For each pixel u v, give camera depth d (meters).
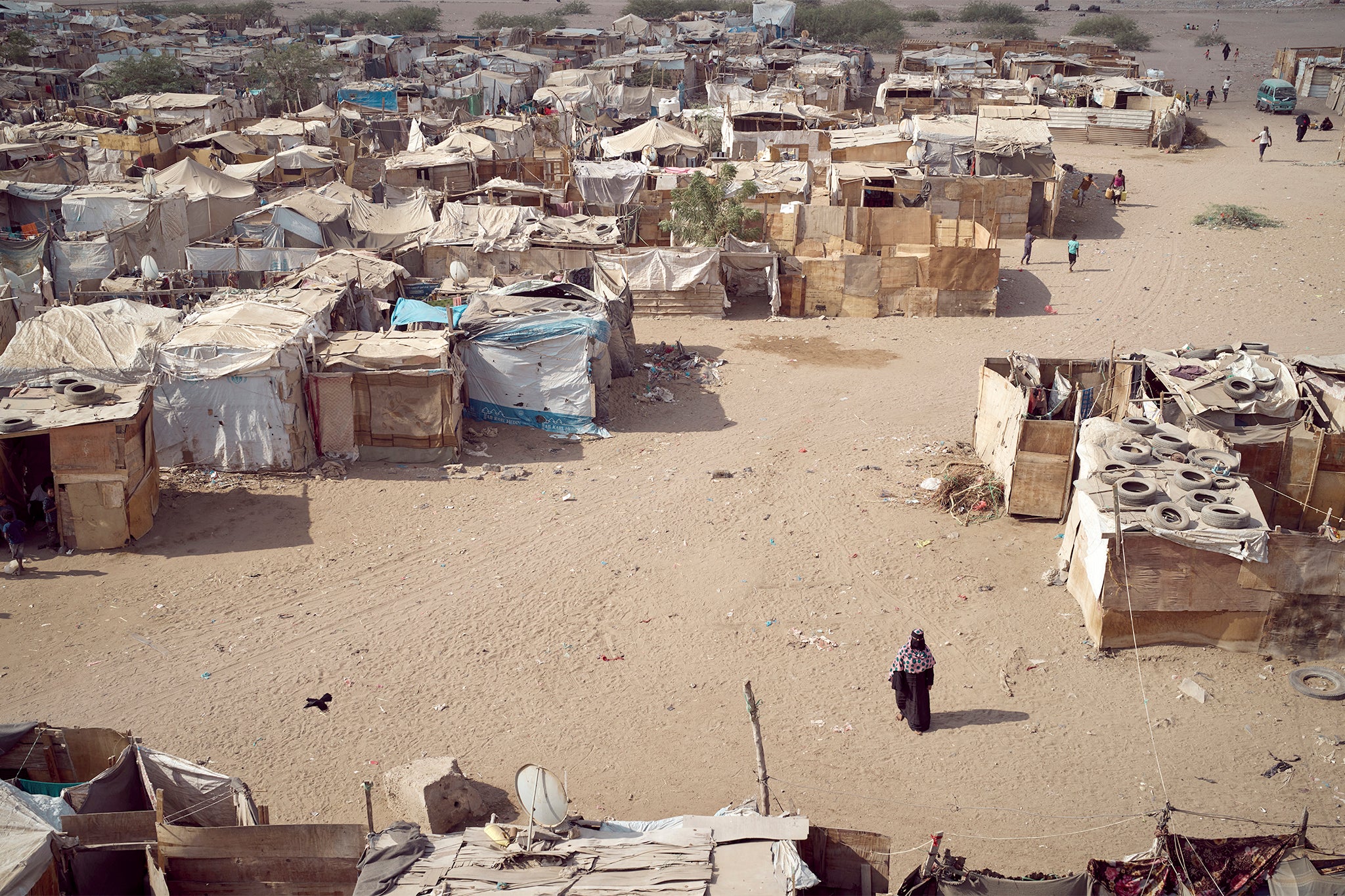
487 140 44.84
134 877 9.93
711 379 26.64
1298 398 17.34
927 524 18.91
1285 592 14.31
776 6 90.69
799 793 12.16
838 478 20.86
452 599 16.47
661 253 31.14
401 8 119.94
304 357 20.91
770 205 36.38
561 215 37.66
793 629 15.66
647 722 13.55
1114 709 13.66
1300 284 33.50
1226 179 46.38
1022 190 38.09
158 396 20.33
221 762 12.65
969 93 57.25
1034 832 11.50
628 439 22.94
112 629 15.52
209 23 102.06
